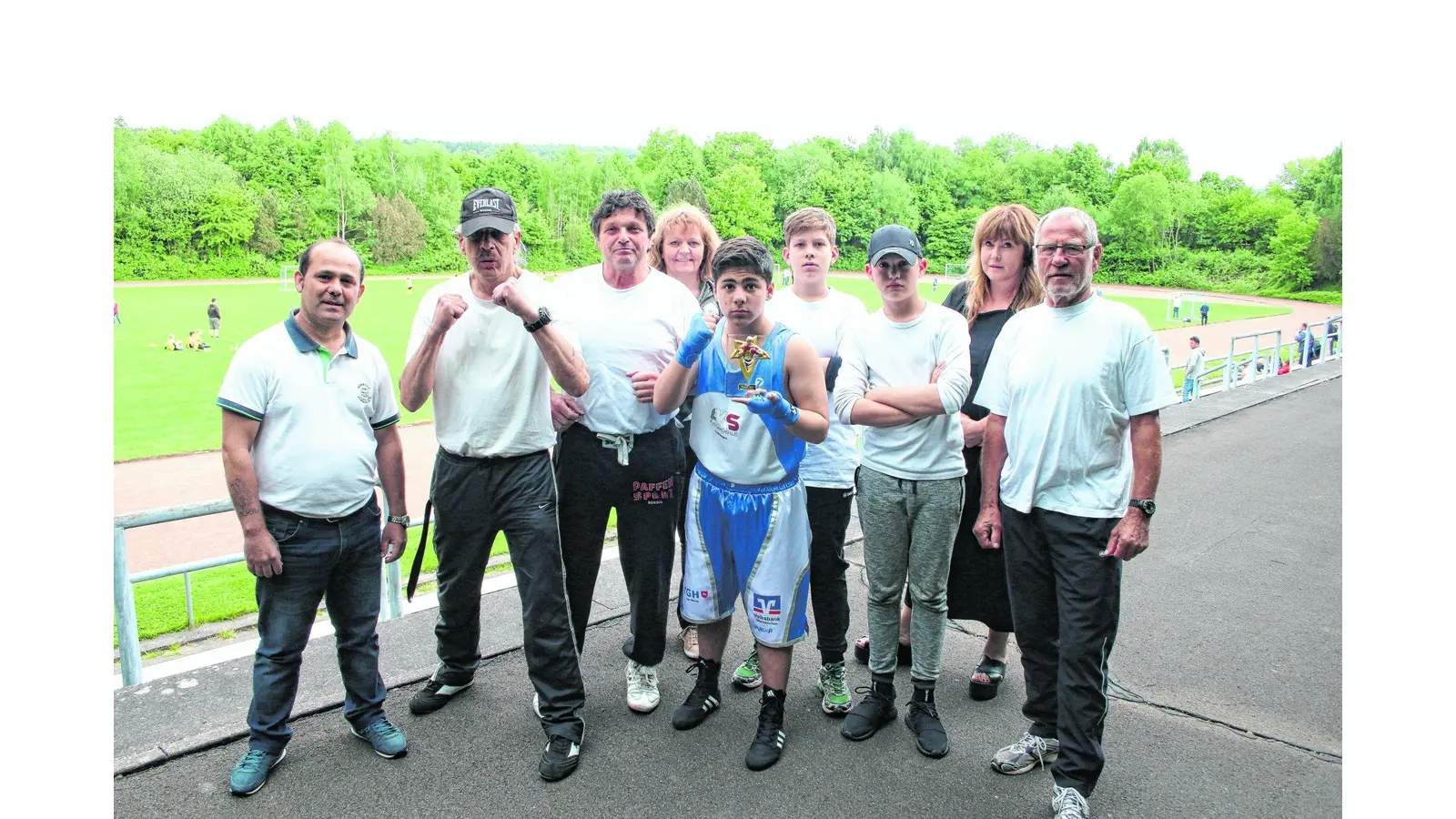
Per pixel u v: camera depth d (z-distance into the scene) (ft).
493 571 19.67
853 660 11.93
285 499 8.49
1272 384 43.83
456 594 9.90
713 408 9.45
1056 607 8.81
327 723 9.81
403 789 8.61
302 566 8.64
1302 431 30.30
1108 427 8.16
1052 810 8.38
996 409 9.06
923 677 9.71
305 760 9.07
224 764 8.89
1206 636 12.90
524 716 10.07
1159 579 15.46
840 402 9.67
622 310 10.07
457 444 9.37
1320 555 16.89
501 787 8.68
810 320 11.36
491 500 9.41
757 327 9.21
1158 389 7.96
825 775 8.97
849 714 9.82
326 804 8.34
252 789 8.43
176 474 44.14
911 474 9.35
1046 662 8.95
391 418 9.71
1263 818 8.31
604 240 9.95
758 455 9.21
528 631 9.37
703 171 251.19
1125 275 240.32
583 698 9.48
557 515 9.76
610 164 239.30
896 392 9.21
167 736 9.27
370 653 9.32
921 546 9.46
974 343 10.84
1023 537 8.74
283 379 8.41
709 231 13.24
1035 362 8.46
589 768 9.06
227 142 197.06
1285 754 9.50
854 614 13.44
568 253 233.55
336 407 8.79
